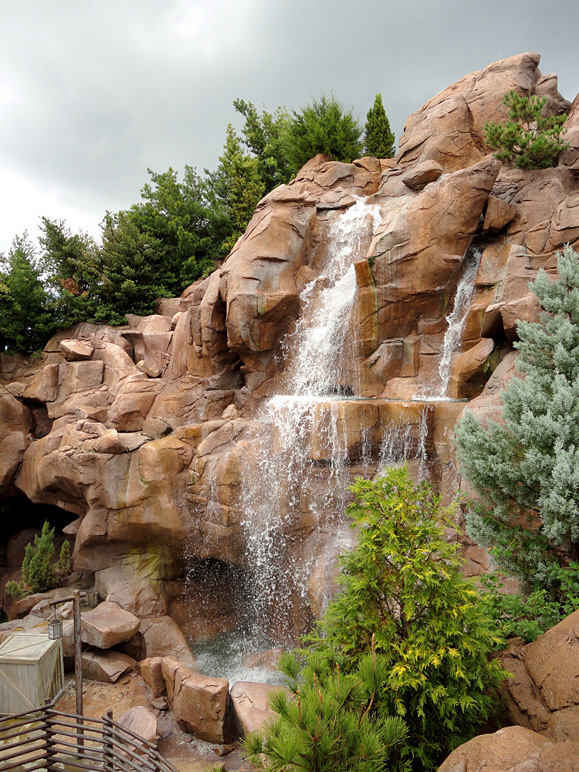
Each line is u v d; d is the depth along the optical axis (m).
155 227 28.27
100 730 6.12
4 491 20.45
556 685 4.63
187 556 14.90
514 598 6.08
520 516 6.93
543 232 14.02
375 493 5.23
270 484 13.12
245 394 17.06
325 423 12.56
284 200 17.50
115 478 14.94
